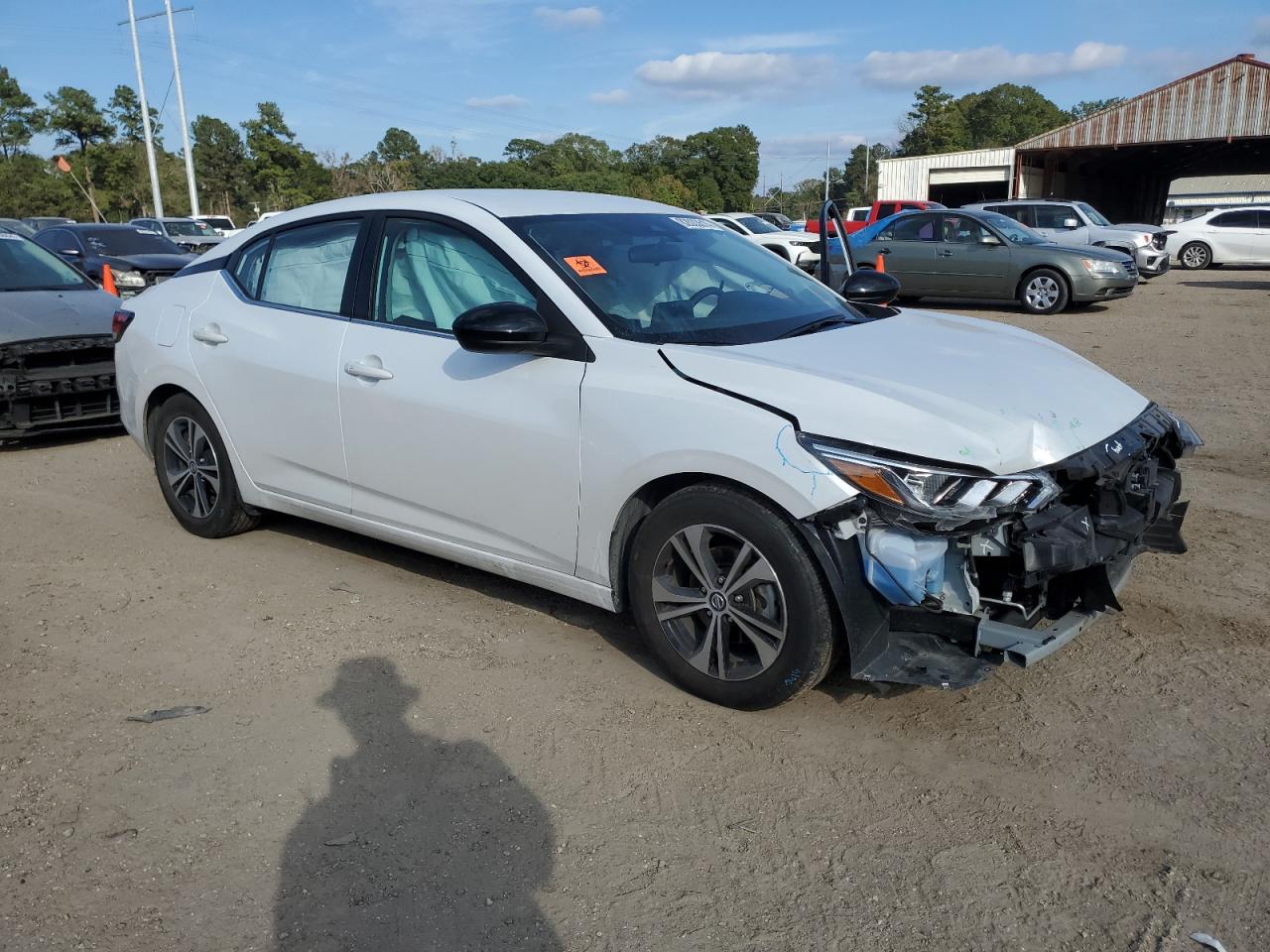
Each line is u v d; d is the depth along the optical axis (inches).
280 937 95.2
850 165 4357.8
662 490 135.4
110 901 100.0
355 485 166.7
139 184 2425.0
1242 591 167.3
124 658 151.1
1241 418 291.4
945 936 93.9
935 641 118.3
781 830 109.7
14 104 2915.8
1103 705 133.0
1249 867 101.9
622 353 135.3
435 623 161.9
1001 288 599.5
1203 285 762.8
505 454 144.2
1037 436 122.2
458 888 101.7
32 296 284.0
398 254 162.2
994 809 112.2
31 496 233.8
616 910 98.2
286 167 2610.7
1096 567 123.4
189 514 200.7
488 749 126.0
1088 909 96.9
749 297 157.1
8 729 131.3
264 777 120.5
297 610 167.6
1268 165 1769.2
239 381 179.2
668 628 135.5
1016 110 4571.9
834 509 115.2
